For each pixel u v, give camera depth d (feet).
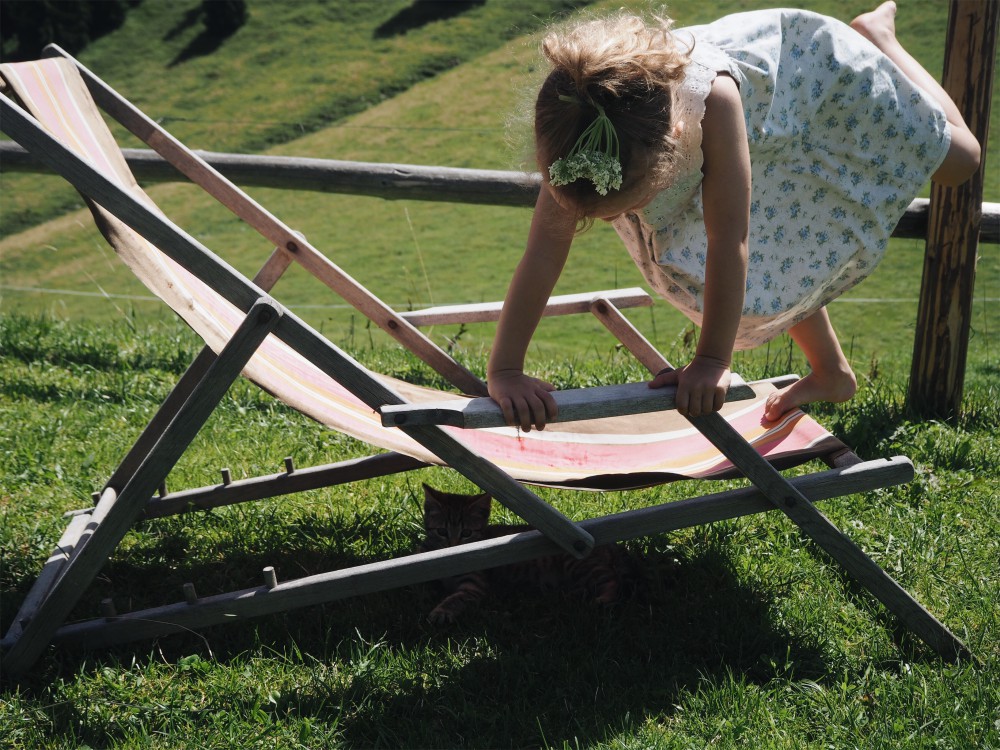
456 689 8.38
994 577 10.39
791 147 8.35
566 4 141.08
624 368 17.72
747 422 10.59
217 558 10.70
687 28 8.05
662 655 8.86
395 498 12.09
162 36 149.28
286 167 17.20
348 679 8.54
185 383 10.20
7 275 96.53
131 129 10.18
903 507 11.85
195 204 103.35
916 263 61.67
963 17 13.96
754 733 7.86
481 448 9.88
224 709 8.14
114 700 8.22
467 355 18.90
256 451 13.60
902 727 7.84
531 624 9.46
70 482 12.41
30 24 146.20
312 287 79.56
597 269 71.15
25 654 8.25
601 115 6.48
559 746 7.74
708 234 7.57
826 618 9.56
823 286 8.93
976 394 16.75
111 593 9.91
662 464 9.98
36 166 17.94
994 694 8.21
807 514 8.61
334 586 8.50
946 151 8.84
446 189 17.08
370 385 7.37
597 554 10.37
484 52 134.41
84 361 17.43
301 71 136.26
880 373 18.30
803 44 8.30
